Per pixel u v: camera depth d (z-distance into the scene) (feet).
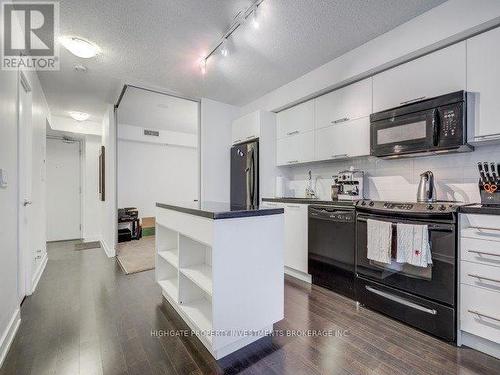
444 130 6.05
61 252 13.25
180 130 19.70
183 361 4.78
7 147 5.49
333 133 9.06
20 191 6.73
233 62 8.86
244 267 5.09
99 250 13.69
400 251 5.96
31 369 4.55
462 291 5.23
